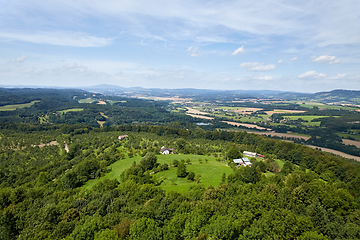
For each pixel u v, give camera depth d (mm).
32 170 120625
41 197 69875
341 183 79938
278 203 51219
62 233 46688
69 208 55375
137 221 45375
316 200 53469
